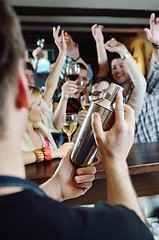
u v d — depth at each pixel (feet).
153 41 6.96
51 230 1.16
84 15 11.14
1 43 1.18
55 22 12.05
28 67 5.96
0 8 1.21
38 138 4.99
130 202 1.66
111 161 1.77
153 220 4.36
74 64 7.48
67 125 4.79
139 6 11.37
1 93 1.21
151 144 5.12
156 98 7.78
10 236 1.13
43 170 3.68
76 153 2.28
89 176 2.38
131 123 1.83
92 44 13.05
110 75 8.84
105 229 1.24
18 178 1.28
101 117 1.87
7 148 1.26
